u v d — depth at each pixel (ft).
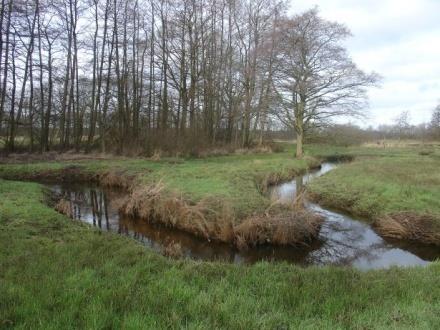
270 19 99.60
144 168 58.03
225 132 109.19
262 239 29.04
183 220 32.76
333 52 83.15
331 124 88.12
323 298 14.98
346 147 130.93
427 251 28.32
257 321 12.46
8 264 17.83
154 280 16.58
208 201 34.50
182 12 90.22
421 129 183.93
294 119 88.89
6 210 29.43
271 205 32.71
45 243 22.29
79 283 15.49
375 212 37.17
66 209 36.01
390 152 109.70
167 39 92.53
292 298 14.97
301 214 31.09
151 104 102.06
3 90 75.92
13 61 81.51
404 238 30.96
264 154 92.79
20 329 11.30
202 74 96.22
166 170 54.29
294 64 84.48
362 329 12.02
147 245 28.60
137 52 97.55
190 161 70.33
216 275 18.03
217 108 105.19
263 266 19.89
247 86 100.73
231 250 28.27
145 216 36.14
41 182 55.88
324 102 85.61
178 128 88.63
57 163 65.05
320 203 43.86
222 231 29.63
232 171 53.42
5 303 13.25
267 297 15.02
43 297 13.82
